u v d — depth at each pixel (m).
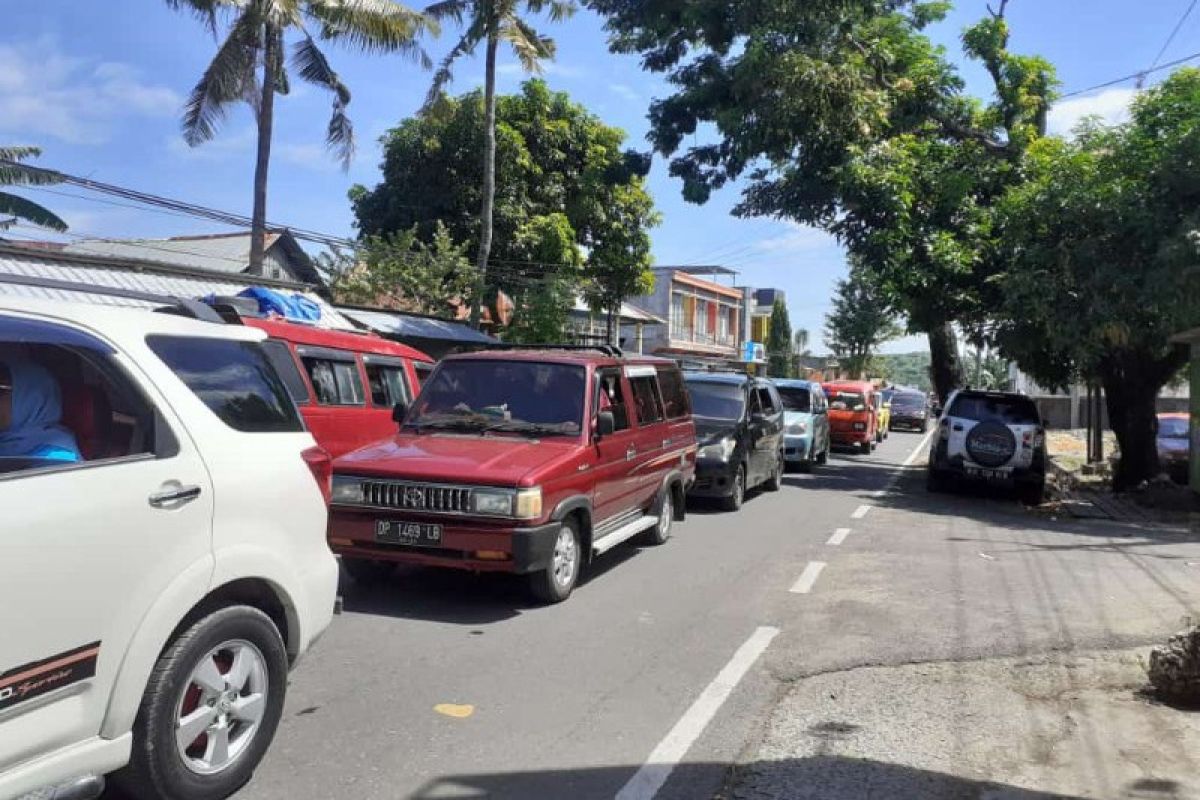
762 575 8.75
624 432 8.72
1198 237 12.98
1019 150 18.42
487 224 23.08
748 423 13.62
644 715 5.11
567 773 4.35
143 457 3.60
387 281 23.80
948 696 5.53
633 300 49.56
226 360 4.23
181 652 3.61
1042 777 4.43
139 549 3.43
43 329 3.52
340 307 20.47
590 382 8.22
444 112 22.53
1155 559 10.13
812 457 19.70
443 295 24.17
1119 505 15.41
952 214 18.36
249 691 4.00
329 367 9.88
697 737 4.82
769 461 15.04
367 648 6.13
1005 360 18.53
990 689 5.66
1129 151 14.56
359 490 7.01
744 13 17.28
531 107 27.45
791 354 66.88
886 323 59.88
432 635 6.47
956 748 4.76
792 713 5.21
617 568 8.86
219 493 3.82
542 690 5.45
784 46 17.47
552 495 7.09
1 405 3.63
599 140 28.58
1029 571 9.29
